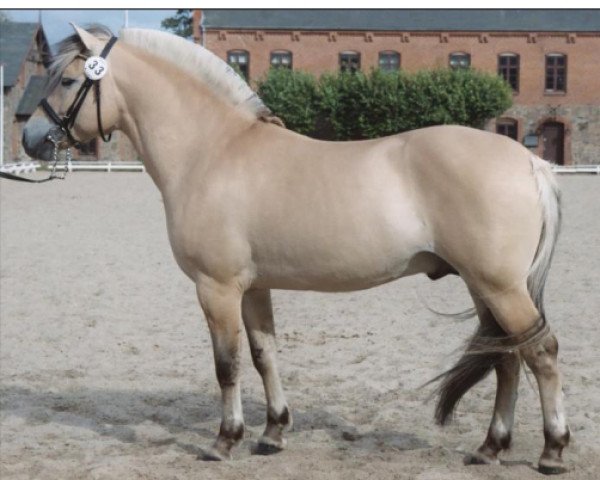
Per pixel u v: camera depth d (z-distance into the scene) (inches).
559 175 1396.4
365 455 203.6
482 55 1771.7
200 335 346.0
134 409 253.0
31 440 224.7
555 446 180.2
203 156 201.6
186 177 202.4
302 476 187.3
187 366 301.0
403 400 254.4
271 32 1785.2
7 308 393.7
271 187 190.4
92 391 272.4
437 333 336.5
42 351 322.3
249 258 194.4
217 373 199.2
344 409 247.6
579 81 1754.4
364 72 1664.6
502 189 172.4
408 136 185.6
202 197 196.2
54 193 994.7
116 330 354.0
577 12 1777.8
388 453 204.7
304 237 185.9
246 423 240.8
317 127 1646.2
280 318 370.3
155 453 209.8
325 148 192.2
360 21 1791.3
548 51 1753.2
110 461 200.2
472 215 172.9
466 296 410.0
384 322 358.0
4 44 1865.2
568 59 1750.7
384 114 1571.1
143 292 431.2
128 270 490.3
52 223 702.5
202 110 205.8
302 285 194.4
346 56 1792.6
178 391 271.9
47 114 213.0
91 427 237.1
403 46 1782.7
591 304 376.5
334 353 310.7
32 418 245.0
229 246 193.2
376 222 180.4
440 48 1777.8
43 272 481.7
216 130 203.5
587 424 221.6
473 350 181.0
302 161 190.7
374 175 182.2
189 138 205.2
